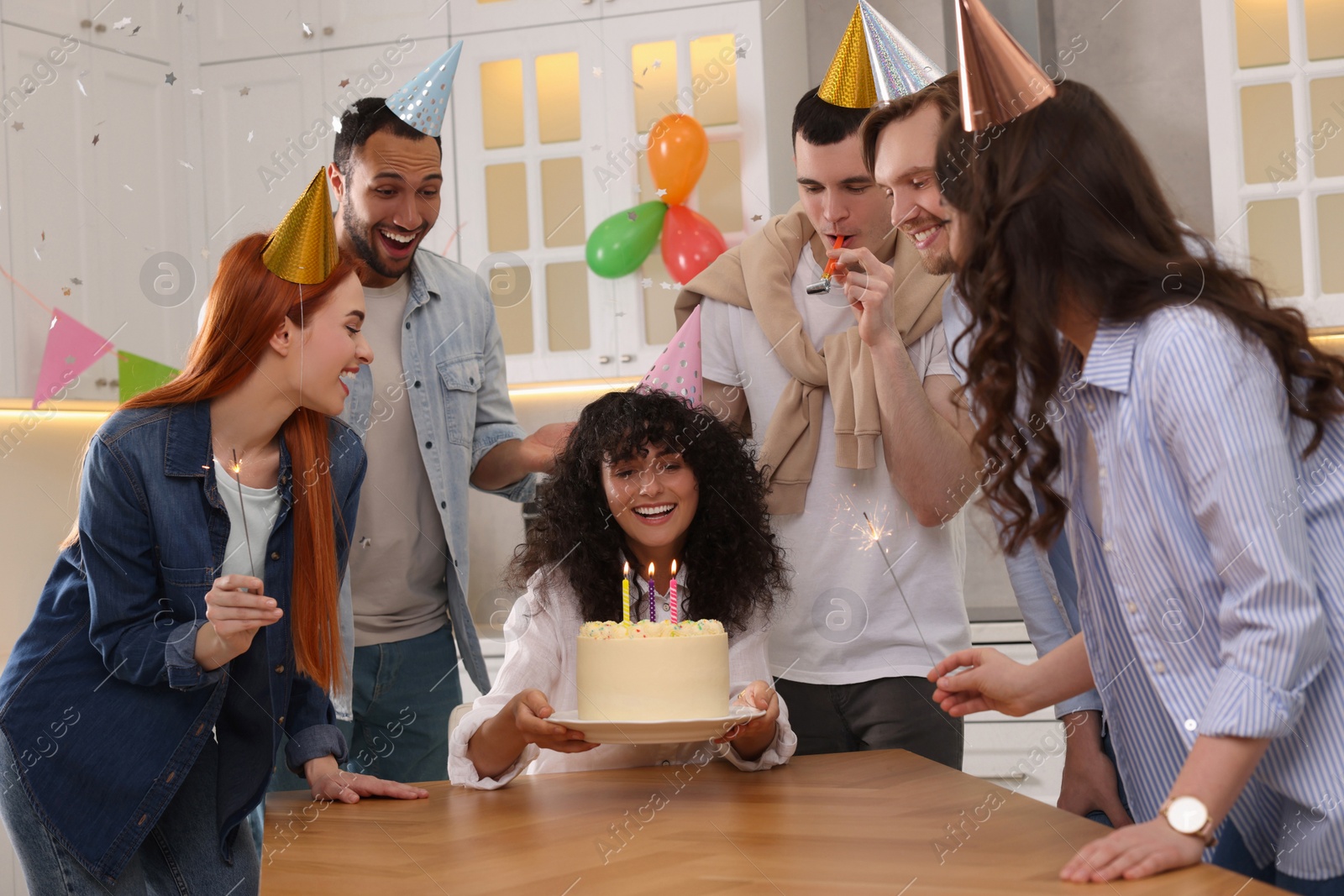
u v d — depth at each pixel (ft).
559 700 4.31
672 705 3.37
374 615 5.48
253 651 4.02
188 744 3.89
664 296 8.61
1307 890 2.54
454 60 5.21
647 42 8.40
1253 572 2.33
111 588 3.85
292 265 3.93
